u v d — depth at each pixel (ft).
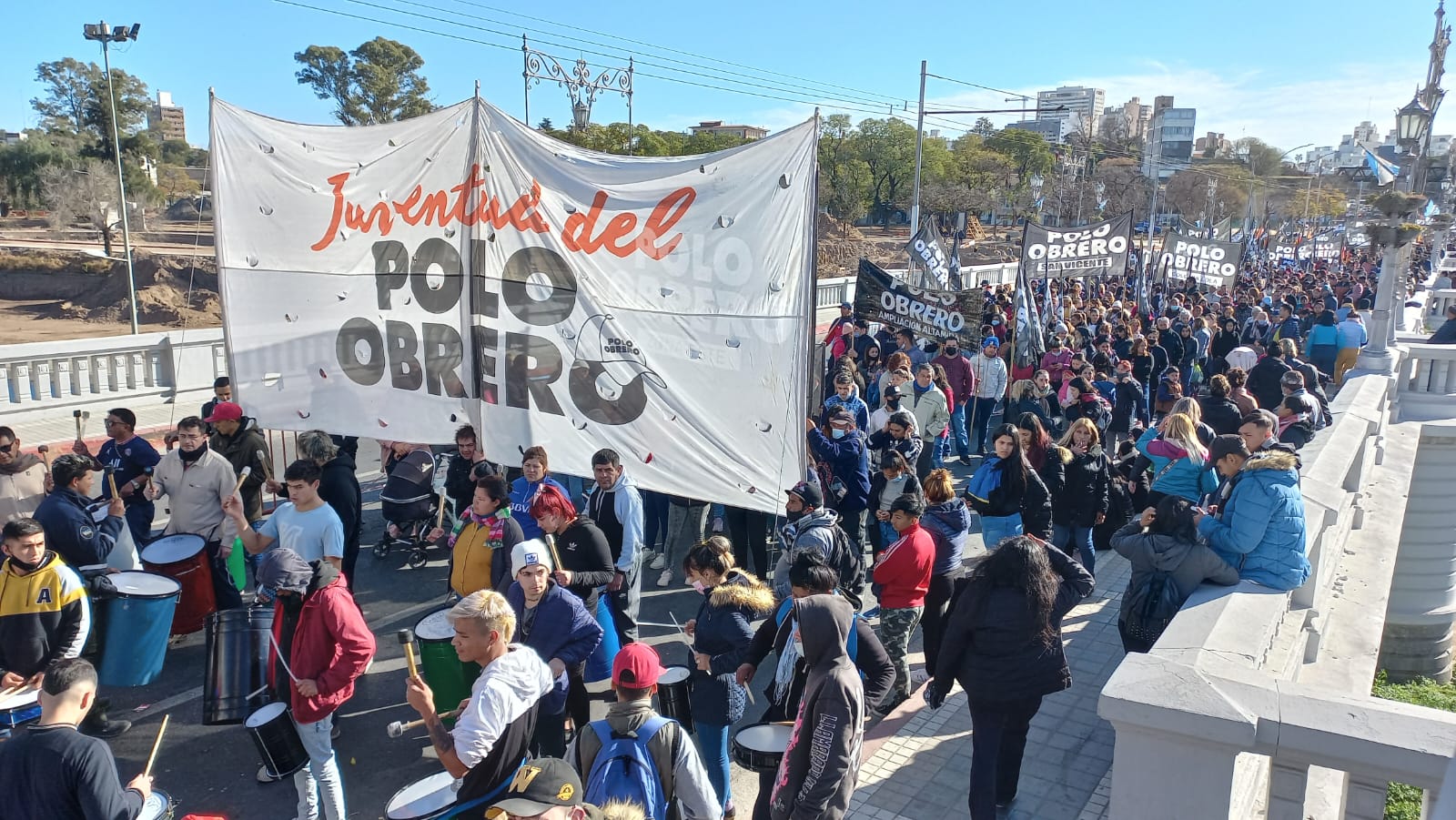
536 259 23.08
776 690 16.79
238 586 25.86
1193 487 24.67
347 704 22.49
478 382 24.23
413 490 30.63
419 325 24.61
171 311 145.79
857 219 305.12
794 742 14.15
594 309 22.65
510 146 23.00
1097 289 100.42
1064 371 44.93
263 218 26.12
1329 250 173.27
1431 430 48.16
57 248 177.88
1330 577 28.14
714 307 21.49
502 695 14.10
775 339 21.06
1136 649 19.17
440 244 23.99
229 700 19.34
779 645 16.78
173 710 22.13
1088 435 27.02
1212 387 33.24
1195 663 13.67
